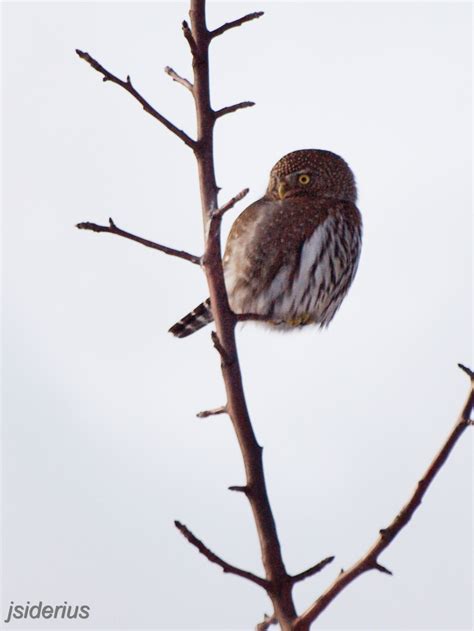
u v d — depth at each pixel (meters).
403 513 6.31
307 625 6.36
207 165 7.11
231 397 7.01
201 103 7.14
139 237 7.08
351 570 6.34
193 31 7.19
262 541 6.68
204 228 7.02
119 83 6.96
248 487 6.83
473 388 6.21
